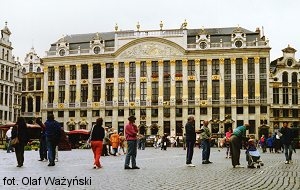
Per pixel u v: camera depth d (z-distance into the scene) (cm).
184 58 9594
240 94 9375
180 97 9575
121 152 4716
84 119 9956
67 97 10100
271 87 9950
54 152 2406
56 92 10181
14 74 10100
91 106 9912
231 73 9419
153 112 9644
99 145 2273
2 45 9225
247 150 2356
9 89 9531
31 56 10856
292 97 10025
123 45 9781
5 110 9350
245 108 9275
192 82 9569
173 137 8375
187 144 2480
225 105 9356
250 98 9312
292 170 2191
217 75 9462
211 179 1692
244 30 9731
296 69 10050
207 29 10006
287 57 10056
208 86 9488
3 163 2595
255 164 2545
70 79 10144
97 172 1989
